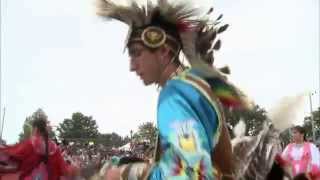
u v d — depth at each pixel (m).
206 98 1.67
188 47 1.83
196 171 1.51
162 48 1.83
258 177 1.93
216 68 1.85
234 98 1.87
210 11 1.90
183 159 1.52
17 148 7.26
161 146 1.66
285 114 2.06
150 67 1.84
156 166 1.61
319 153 6.84
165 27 1.85
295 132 7.02
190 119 1.60
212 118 1.67
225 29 1.94
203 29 1.90
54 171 7.36
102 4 1.93
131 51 1.88
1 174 7.20
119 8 1.88
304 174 2.79
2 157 7.20
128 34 1.87
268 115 2.05
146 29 1.84
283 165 2.06
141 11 1.85
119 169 1.72
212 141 1.67
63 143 11.92
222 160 1.72
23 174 7.27
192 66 1.79
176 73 1.84
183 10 1.85
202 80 1.72
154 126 1.86
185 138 1.56
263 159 1.96
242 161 1.91
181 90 1.66
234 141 1.97
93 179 1.79
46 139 7.38
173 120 1.59
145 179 1.62
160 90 1.76
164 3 1.85
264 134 2.00
